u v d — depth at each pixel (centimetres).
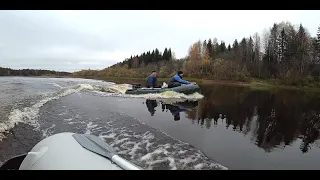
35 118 470
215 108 679
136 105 700
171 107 679
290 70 2853
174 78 1022
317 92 1641
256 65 3659
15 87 1173
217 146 335
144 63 6150
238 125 473
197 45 4750
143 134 379
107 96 916
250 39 4759
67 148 201
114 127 420
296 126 479
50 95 852
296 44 3631
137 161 272
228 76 3005
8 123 413
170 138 361
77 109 587
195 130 421
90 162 183
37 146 219
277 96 1170
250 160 288
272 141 372
